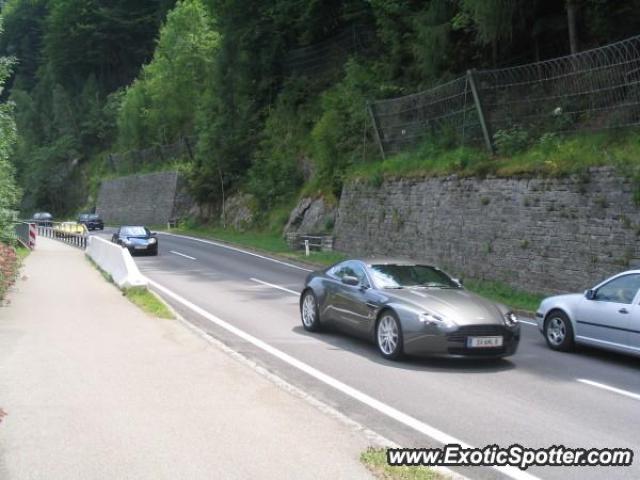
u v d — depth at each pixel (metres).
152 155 62.66
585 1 20.08
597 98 17.58
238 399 6.60
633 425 6.57
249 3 45.59
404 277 10.34
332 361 9.20
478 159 19.80
